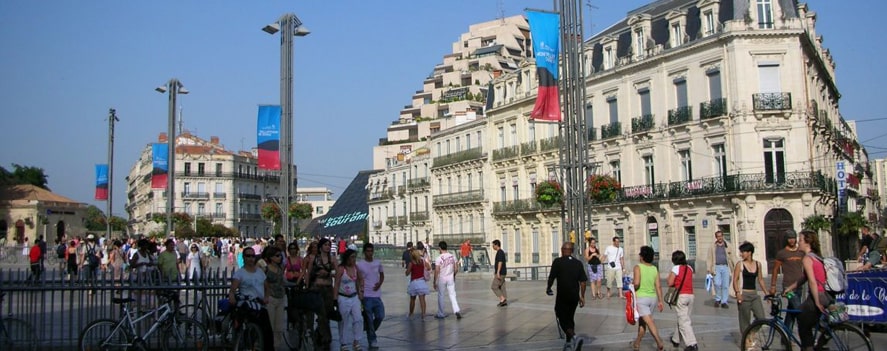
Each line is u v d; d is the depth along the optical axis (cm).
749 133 4066
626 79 4872
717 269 2048
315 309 1316
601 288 2861
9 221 8031
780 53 4116
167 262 1873
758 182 4022
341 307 1335
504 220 6138
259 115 2541
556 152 5434
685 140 4422
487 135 6388
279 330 1282
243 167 11569
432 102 12712
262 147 2533
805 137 4084
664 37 4625
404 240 8294
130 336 1214
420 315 1991
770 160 4109
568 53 2902
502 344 1447
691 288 1312
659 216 4609
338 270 1348
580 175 2847
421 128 11988
